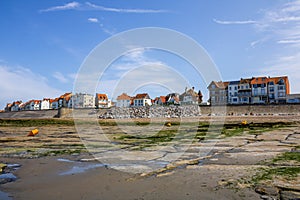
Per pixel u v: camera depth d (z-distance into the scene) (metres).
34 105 103.00
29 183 5.76
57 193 5.02
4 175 6.55
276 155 8.57
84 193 4.98
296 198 4.36
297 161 7.48
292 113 43.31
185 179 5.82
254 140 13.18
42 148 11.57
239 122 27.12
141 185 5.44
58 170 7.05
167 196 4.68
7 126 31.20
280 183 5.23
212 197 4.53
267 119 30.67
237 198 4.43
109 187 5.35
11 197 4.82
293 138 13.56
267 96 72.31
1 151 10.66
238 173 6.21
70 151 10.58
